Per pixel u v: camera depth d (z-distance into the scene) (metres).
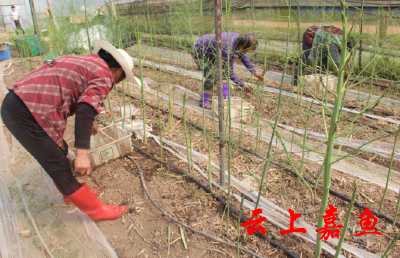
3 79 6.30
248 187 2.57
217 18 1.97
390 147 3.01
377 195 2.42
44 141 1.83
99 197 2.56
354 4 4.51
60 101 1.80
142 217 2.34
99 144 3.24
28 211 2.41
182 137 3.45
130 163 3.02
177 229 2.20
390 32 4.28
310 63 4.76
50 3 6.20
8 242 2.14
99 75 1.82
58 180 1.97
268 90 4.65
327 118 3.74
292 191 2.52
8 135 3.75
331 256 1.92
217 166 2.88
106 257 2.00
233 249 2.01
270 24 5.54
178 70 5.61
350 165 2.81
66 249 2.07
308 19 5.06
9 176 2.90
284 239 2.07
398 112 3.70
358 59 4.53
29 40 7.63
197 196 2.52
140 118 3.96
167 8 6.30
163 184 2.70
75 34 4.63
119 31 3.95
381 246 1.96
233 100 3.73
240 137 3.06
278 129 3.52
